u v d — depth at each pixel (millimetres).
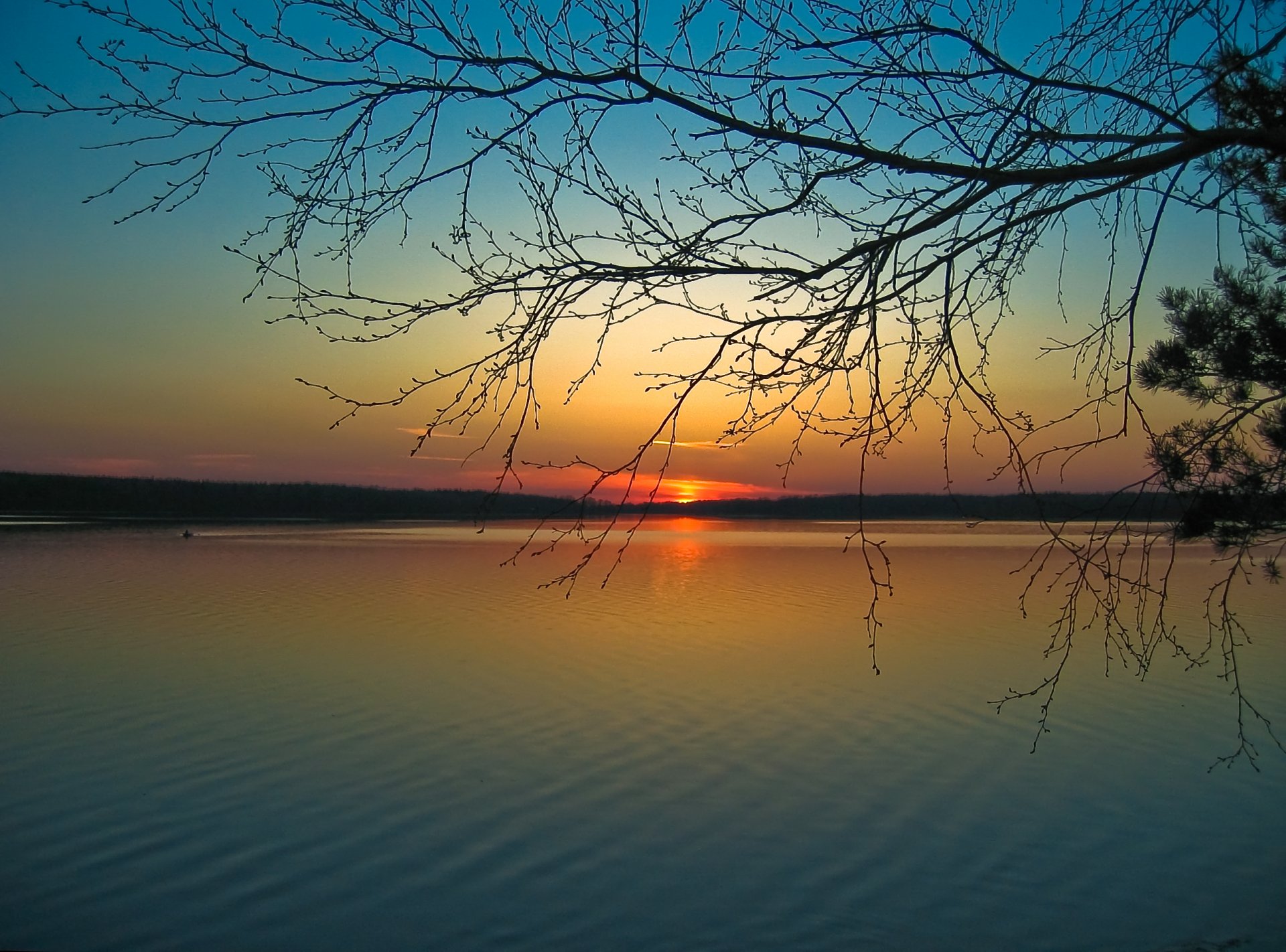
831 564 38875
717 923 7984
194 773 11203
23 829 9578
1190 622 21891
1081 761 11977
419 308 3895
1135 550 39562
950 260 4211
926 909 8242
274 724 13094
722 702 14469
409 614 22875
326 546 46188
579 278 3947
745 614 23344
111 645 18422
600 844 9414
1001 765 11805
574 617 22719
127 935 7648
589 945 7574
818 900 8359
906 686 15570
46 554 39688
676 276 4043
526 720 13438
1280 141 4094
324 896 8320
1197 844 9578
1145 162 4160
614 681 15750
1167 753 12281
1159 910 8250
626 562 39750
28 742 12188
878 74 4332
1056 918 8078
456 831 9695
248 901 8234
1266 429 6043
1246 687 15602
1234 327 6328
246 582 29391
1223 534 5582
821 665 17156
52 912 7988
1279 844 9531
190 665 16656
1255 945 7551
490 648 18469
